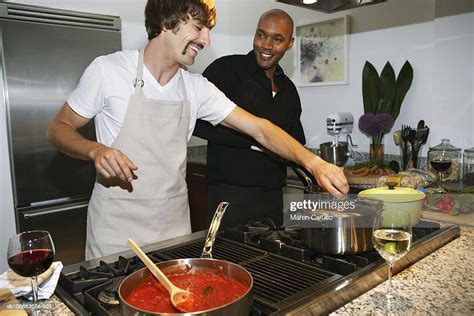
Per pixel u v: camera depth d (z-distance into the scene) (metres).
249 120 1.52
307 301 0.83
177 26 1.27
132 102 1.38
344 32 2.68
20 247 0.89
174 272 0.91
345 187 1.21
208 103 1.55
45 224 2.64
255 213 2.00
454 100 2.20
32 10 2.53
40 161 2.66
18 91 2.54
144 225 1.46
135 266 1.06
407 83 2.37
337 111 2.82
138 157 1.42
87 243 1.52
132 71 1.39
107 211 1.43
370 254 1.07
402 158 2.36
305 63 2.95
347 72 2.71
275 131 1.47
